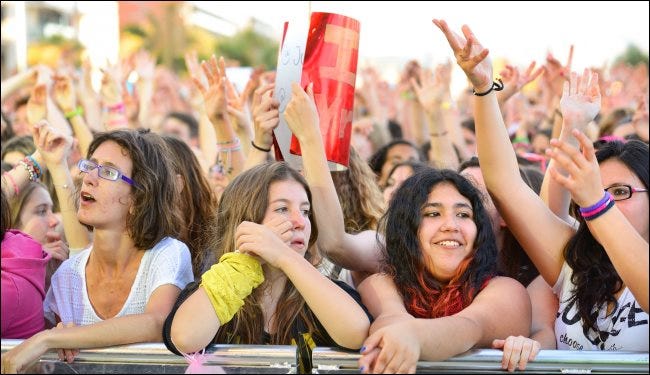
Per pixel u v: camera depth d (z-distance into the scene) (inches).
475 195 129.4
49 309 144.3
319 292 113.4
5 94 302.0
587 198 106.5
